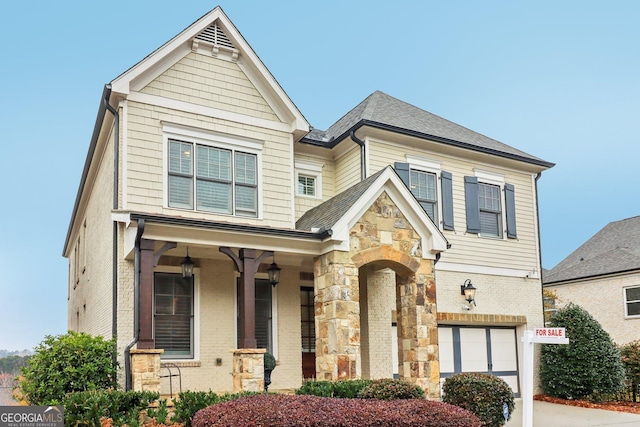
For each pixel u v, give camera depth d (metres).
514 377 17.25
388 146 15.73
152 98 12.73
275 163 14.09
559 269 27.67
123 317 11.39
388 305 14.66
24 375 11.15
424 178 16.27
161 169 12.57
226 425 6.46
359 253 12.19
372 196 12.48
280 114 14.40
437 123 18.03
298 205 15.62
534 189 18.50
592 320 16.77
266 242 11.78
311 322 14.93
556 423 12.64
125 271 11.57
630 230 27.39
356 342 11.80
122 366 10.98
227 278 13.40
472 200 16.91
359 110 17.92
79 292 19.52
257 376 10.96
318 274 12.44
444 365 15.96
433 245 12.94
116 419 8.62
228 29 13.70
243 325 11.22
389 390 9.42
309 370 14.64
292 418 6.45
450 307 15.98
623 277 23.44
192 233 11.10
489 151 17.11
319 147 16.11
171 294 12.75
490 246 17.06
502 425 10.16
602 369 16.09
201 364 12.68
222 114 13.54
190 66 13.34
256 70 14.02
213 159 13.33
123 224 11.70
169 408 9.95
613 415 13.87
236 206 13.41
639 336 22.55
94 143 14.20
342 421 6.60
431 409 7.16
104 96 12.24
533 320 17.50
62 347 10.38
